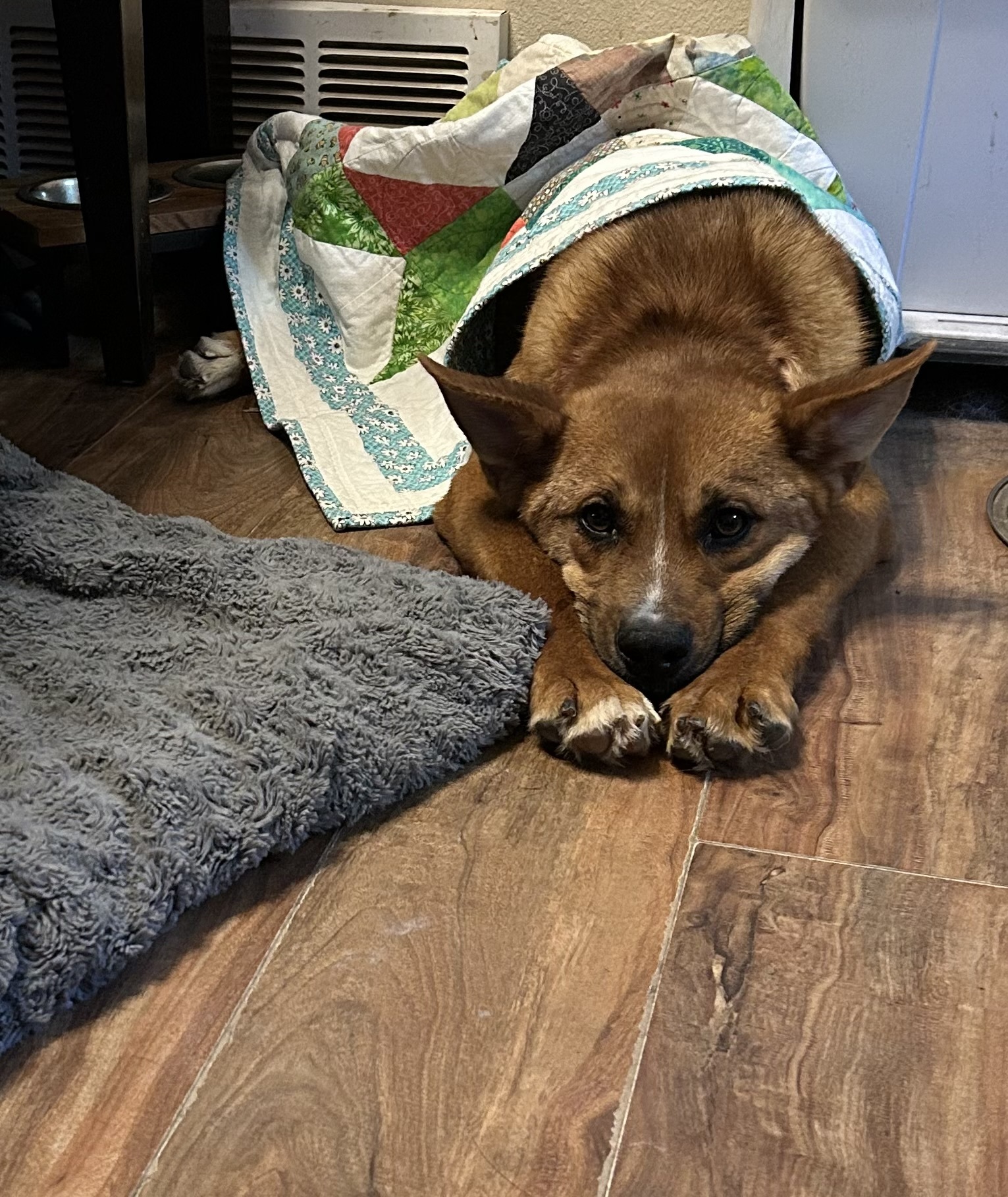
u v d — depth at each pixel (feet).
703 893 1.62
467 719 1.85
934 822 1.74
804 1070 1.37
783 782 1.83
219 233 3.38
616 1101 1.33
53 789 1.57
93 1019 1.43
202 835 1.59
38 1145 1.28
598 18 3.39
